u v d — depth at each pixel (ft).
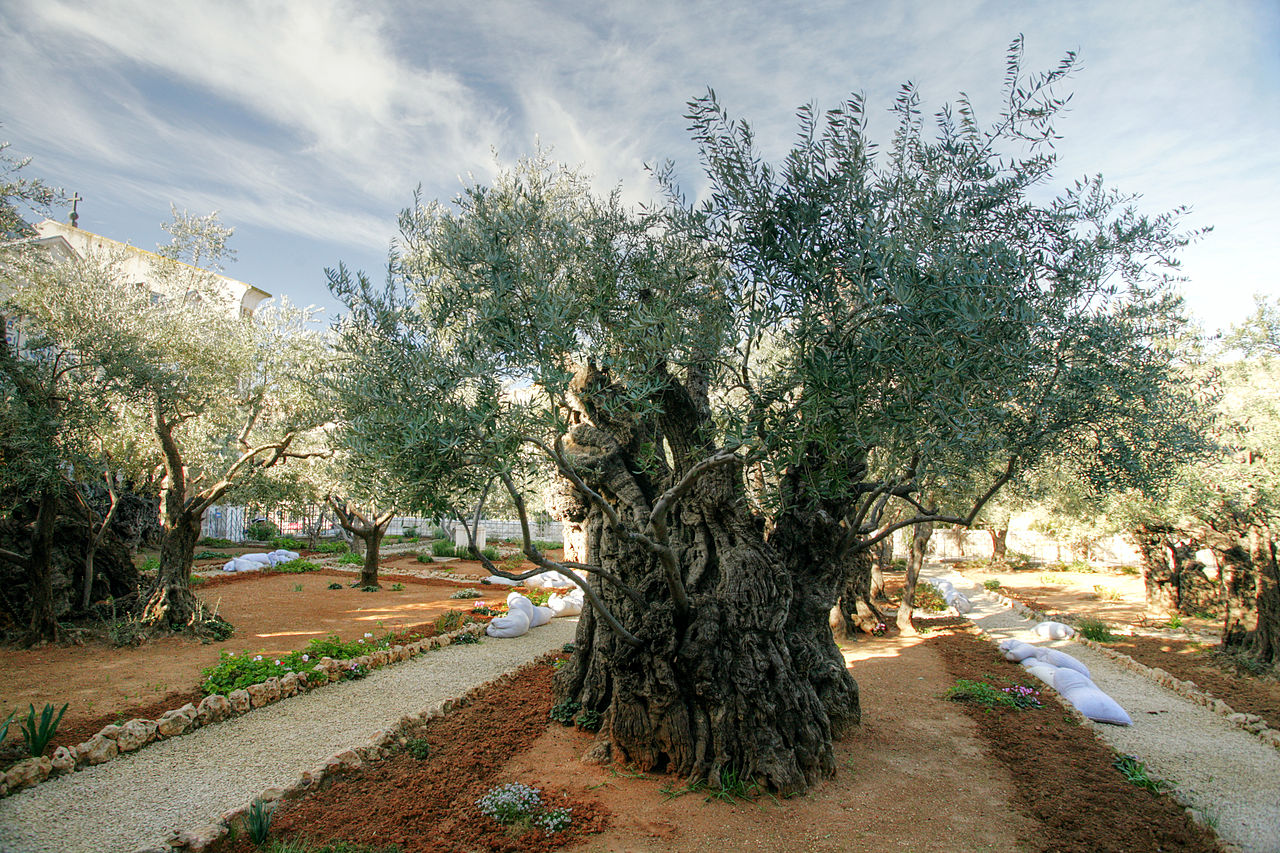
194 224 43.34
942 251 16.89
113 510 40.34
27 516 38.27
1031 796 21.04
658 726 21.91
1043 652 38.24
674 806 19.79
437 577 70.95
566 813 18.83
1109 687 34.04
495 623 43.57
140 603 37.88
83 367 32.35
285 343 42.32
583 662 27.48
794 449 16.57
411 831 18.01
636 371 19.26
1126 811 20.03
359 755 22.29
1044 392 18.80
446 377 16.67
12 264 37.70
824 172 18.86
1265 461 33.40
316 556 86.38
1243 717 27.96
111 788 19.97
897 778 22.44
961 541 114.83
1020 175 19.83
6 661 31.09
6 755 21.03
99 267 37.40
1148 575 57.31
